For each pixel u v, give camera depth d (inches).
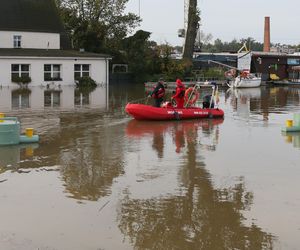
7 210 329.1
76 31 2108.8
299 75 2213.3
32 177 412.8
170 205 342.0
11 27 1729.8
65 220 312.2
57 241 280.5
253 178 414.9
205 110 813.9
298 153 521.7
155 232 294.4
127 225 304.7
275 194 369.1
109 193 369.1
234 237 287.9
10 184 390.3
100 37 2130.9
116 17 2306.8
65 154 506.0
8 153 506.0
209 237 287.7
